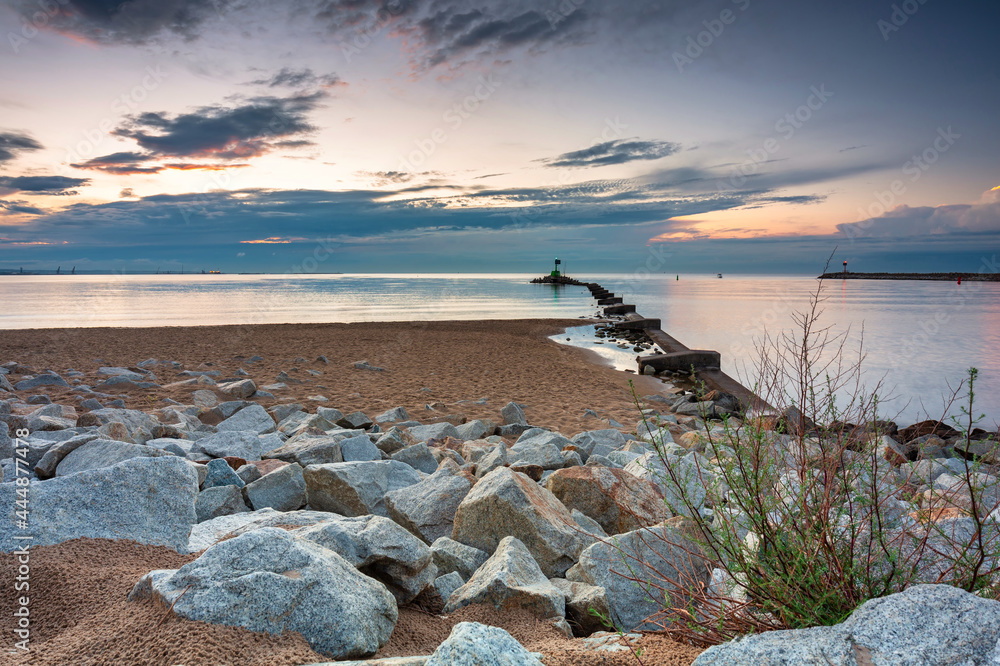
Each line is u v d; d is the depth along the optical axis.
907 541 2.51
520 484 4.19
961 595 1.98
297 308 41.41
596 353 22.16
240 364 15.95
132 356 16.81
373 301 50.91
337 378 14.36
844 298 56.84
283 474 4.86
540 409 11.88
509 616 3.05
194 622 2.20
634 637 2.55
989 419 12.09
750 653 1.98
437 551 3.86
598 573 3.40
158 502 3.63
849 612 2.25
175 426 8.02
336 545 3.04
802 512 2.38
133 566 2.98
